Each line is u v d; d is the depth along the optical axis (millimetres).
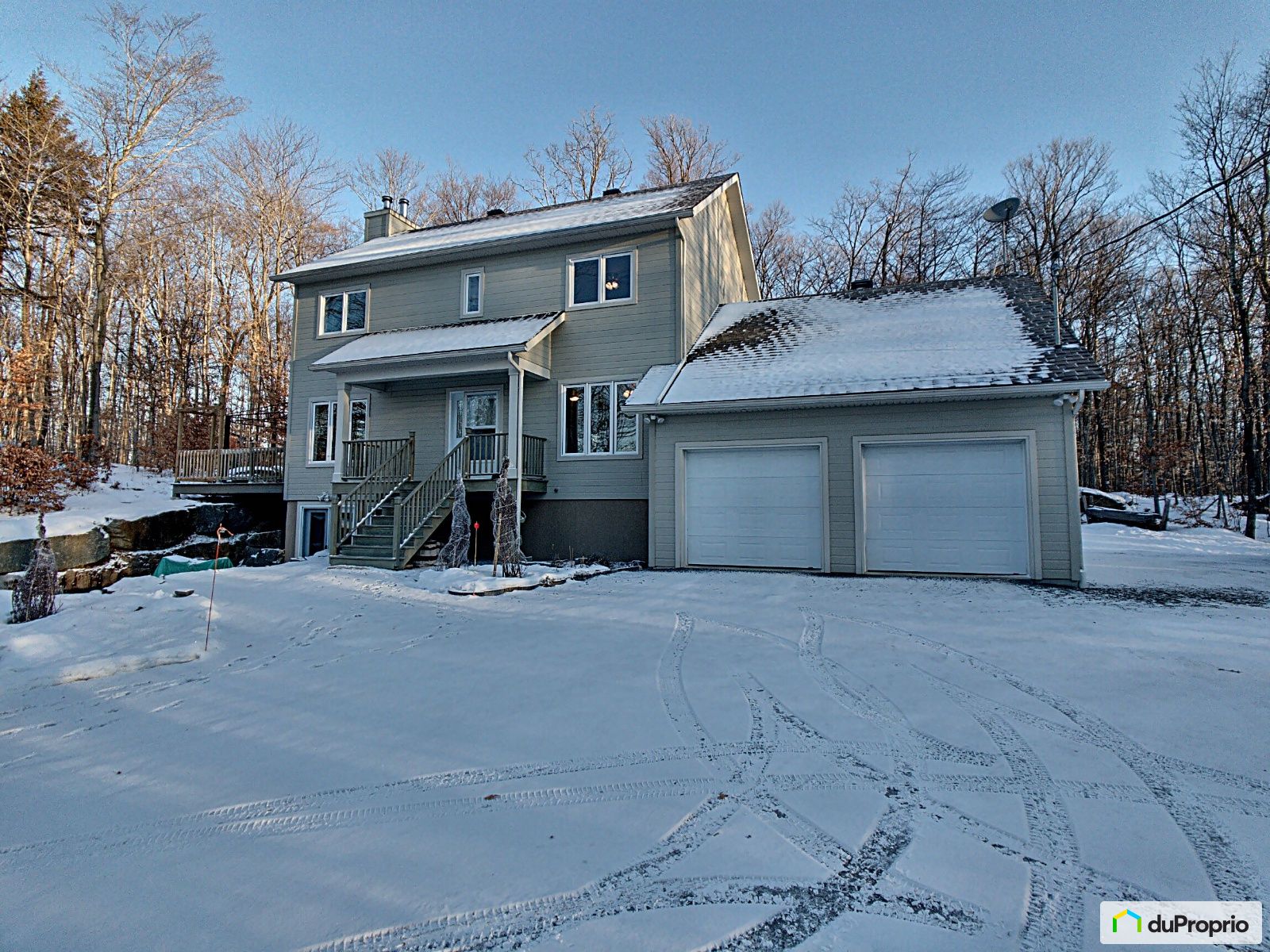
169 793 3279
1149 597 8094
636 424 13172
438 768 3500
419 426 15008
